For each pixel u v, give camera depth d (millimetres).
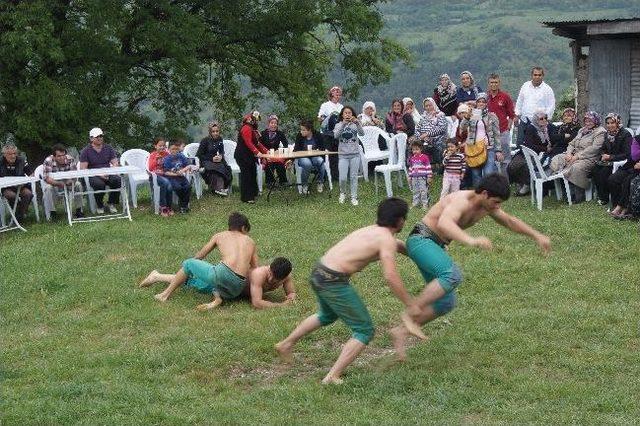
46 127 22375
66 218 15023
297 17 26781
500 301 10258
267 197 15664
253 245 10594
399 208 7906
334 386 8031
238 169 16891
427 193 14719
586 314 9656
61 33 23047
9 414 7531
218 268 10344
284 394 7922
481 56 79312
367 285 10953
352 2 27969
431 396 7758
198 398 7926
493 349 8836
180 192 14891
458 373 8211
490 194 7879
